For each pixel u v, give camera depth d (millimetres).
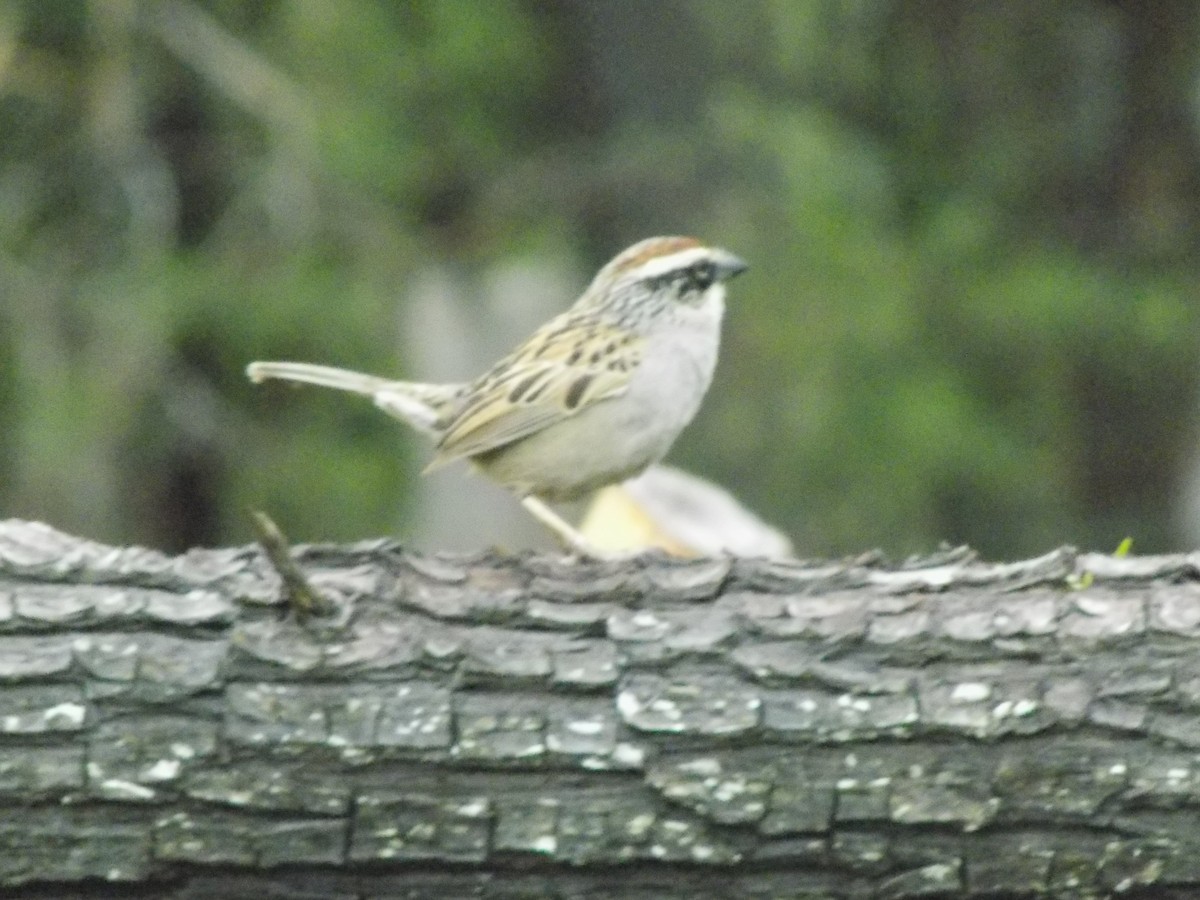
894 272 15969
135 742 4977
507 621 5121
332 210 16125
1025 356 16734
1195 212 17750
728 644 5102
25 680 4965
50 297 15766
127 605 5047
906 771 5039
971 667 5086
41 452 15383
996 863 5074
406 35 16688
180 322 15711
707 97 16641
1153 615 5109
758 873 5109
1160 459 17328
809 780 5039
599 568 5250
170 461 16656
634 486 8289
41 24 16047
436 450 7746
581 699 5055
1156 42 17703
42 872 5012
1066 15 17688
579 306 7828
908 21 17516
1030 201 17719
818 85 17062
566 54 16922
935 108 17641
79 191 16266
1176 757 5020
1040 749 5035
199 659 5008
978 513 16547
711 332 7812
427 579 5203
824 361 15539
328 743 4984
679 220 16375
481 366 14367
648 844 5047
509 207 16625
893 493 15484
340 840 5020
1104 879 5074
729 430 15438
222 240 16234
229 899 5102
